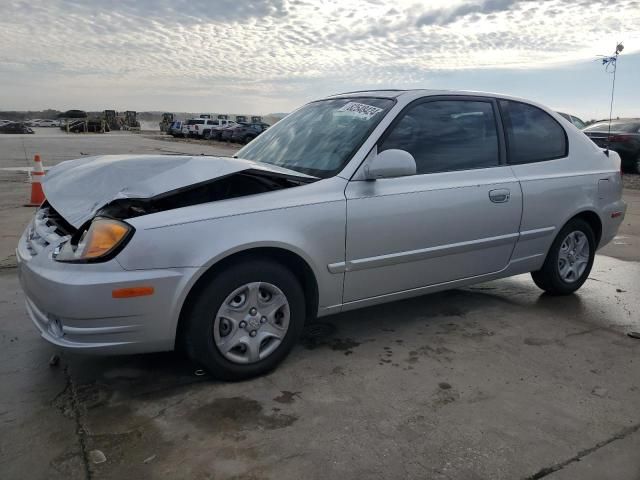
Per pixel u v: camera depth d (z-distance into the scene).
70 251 2.83
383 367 3.36
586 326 4.14
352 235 3.34
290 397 2.97
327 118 3.98
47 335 2.86
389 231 3.48
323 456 2.46
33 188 8.61
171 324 2.84
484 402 2.97
